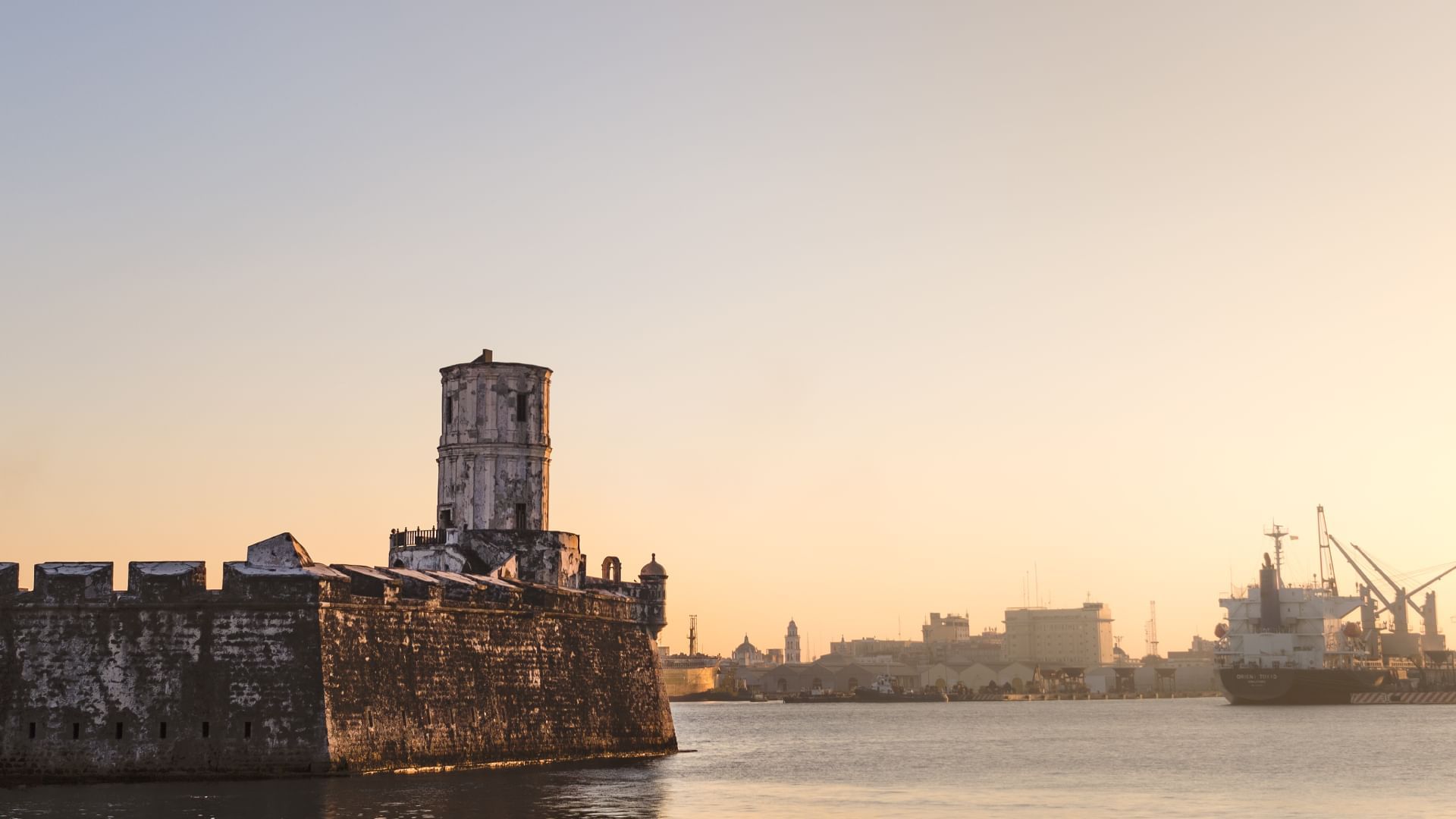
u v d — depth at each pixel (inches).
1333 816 2135.8
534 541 2950.3
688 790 2320.4
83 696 2071.9
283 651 2078.0
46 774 2050.9
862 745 4525.1
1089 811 2172.7
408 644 2274.9
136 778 2042.3
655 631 3240.7
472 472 3058.6
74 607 2098.9
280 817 1707.7
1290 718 7209.6
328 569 2196.1
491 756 2439.7
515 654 2551.7
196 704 2063.2
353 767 2103.8
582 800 2036.2
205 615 2086.6
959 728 6584.6
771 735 5654.5
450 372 3105.3
